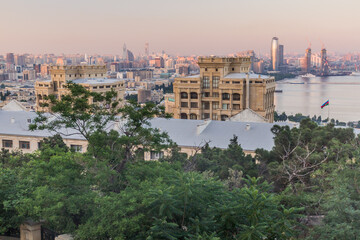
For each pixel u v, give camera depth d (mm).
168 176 42312
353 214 37562
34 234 41250
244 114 131500
